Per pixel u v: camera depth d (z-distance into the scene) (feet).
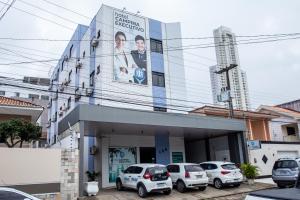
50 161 45.75
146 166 53.98
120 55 85.10
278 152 86.53
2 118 69.92
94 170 74.08
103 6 86.28
